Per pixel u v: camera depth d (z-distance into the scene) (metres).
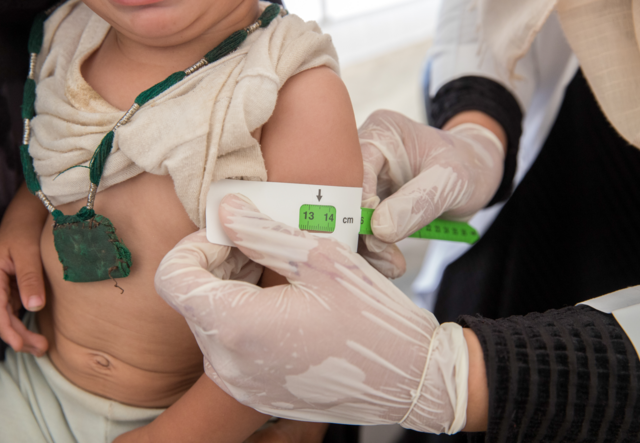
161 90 0.79
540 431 0.70
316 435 1.08
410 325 0.76
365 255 0.97
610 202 1.22
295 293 0.74
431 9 3.75
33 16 1.01
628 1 0.90
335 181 0.81
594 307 0.79
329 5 3.59
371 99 3.26
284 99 0.81
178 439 0.82
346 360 0.73
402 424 0.79
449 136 1.11
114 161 0.78
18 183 1.10
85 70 0.92
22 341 0.95
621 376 0.68
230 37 0.81
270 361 0.72
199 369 0.98
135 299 0.87
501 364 0.69
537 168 1.38
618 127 0.95
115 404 0.96
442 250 1.75
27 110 0.93
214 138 0.72
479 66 1.31
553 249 1.37
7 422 0.96
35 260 1.00
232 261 0.85
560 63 1.34
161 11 0.71
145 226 0.83
